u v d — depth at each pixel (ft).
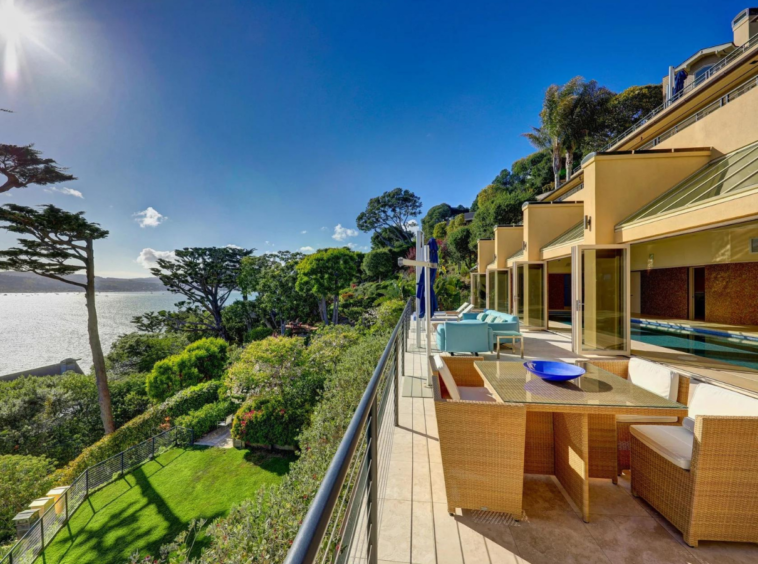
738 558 5.96
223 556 9.84
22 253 55.62
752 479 6.10
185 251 108.17
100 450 40.29
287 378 39.27
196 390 52.65
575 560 5.96
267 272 110.63
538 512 7.18
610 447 8.39
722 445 6.13
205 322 114.21
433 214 167.73
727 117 22.43
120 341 87.81
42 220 54.60
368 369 18.10
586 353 24.13
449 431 7.16
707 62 59.06
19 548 24.59
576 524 6.84
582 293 24.21
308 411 35.47
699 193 18.84
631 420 8.87
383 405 8.48
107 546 25.22
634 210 23.75
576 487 7.25
